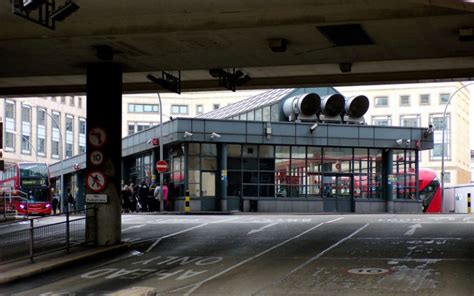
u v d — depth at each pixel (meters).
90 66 20.11
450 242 18.78
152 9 14.84
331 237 20.84
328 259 16.02
